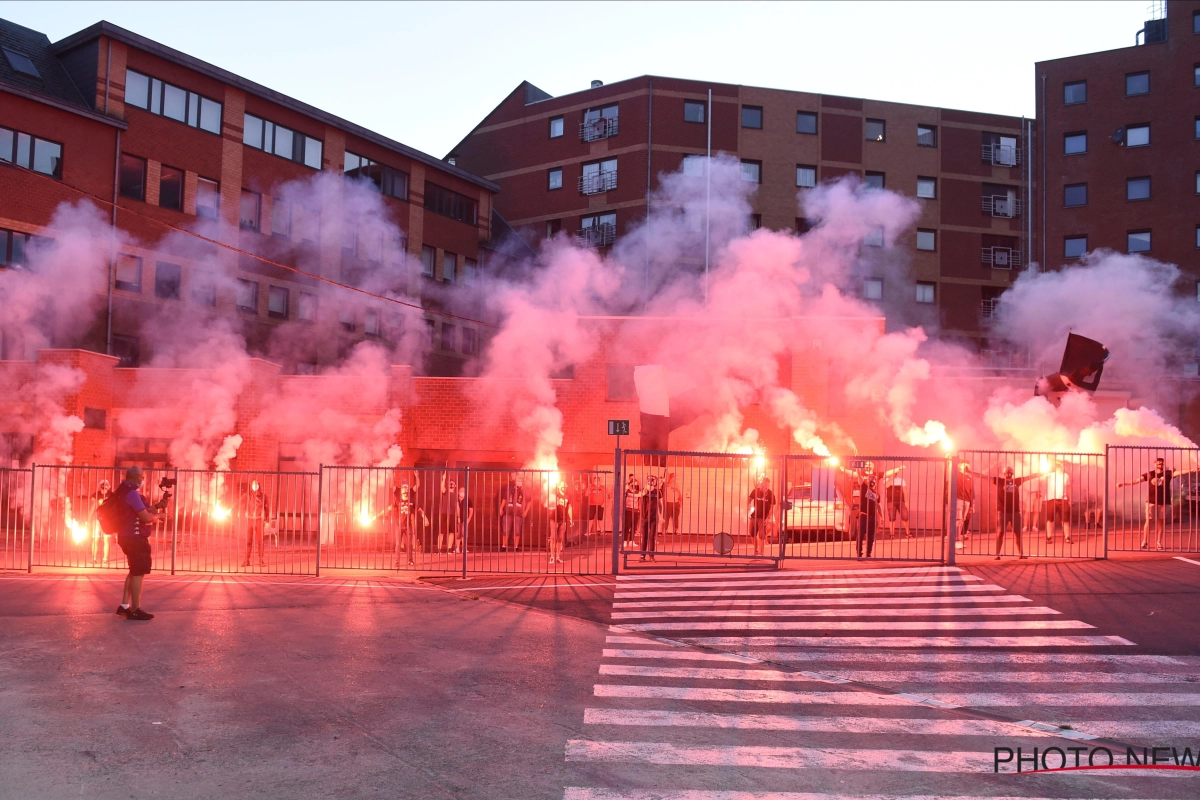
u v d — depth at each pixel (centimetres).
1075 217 4300
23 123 2564
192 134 3008
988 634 982
